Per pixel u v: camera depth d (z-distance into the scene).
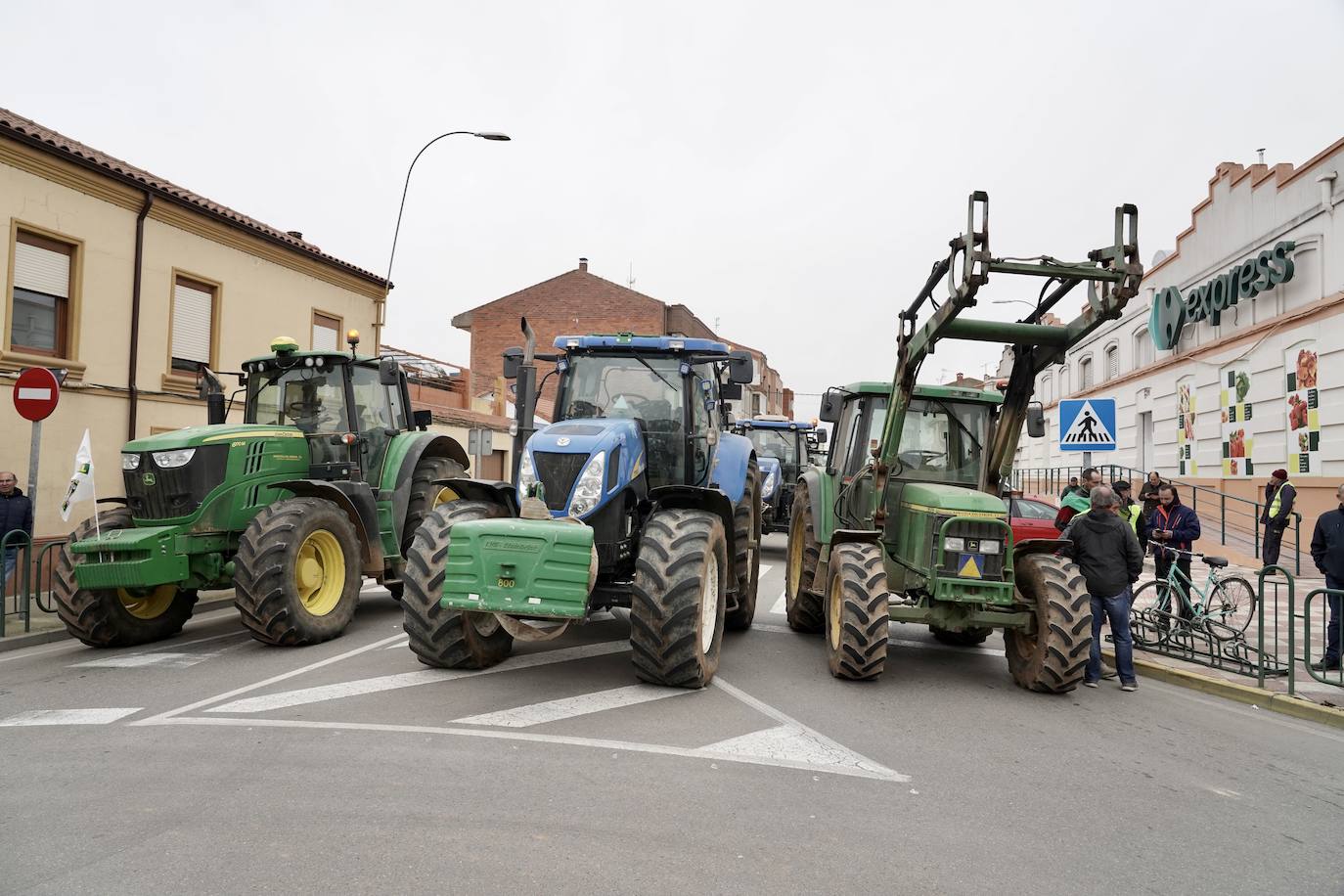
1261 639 6.96
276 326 15.19
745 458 8.65
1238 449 17.97
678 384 7.44
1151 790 4.46
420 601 6.29
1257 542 14.79
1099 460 26.69
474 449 18.31
